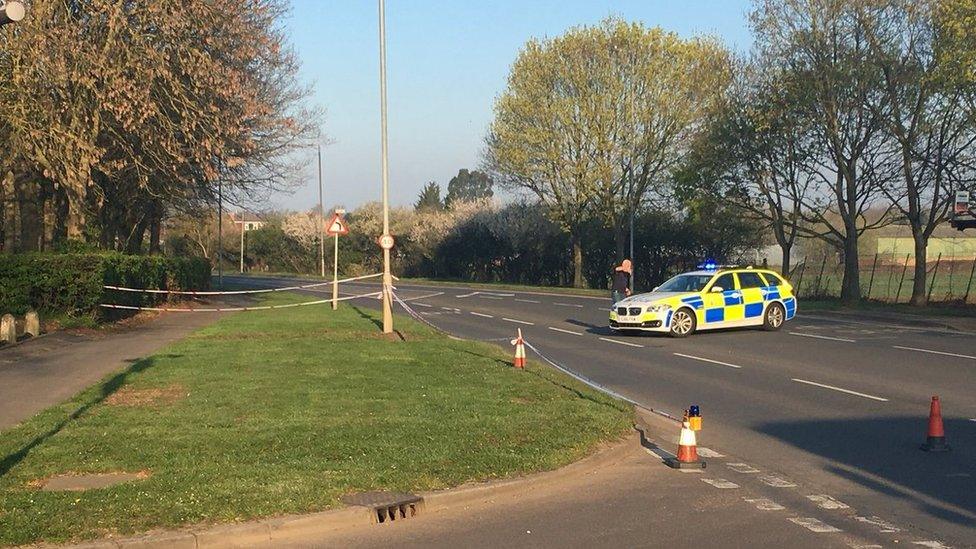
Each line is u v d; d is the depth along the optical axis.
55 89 24.23
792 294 26.03
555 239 62.84
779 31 37.62
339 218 31.42
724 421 12.12
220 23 26.88
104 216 33.19
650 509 7.86
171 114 26.55
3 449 9.17
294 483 7.91
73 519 6.86
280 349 18.69
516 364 16.17
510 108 52.53
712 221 45.16
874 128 36.56
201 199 37.59
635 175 51.59
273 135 34.81
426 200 120.00
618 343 22.36
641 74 50.09
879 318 30.22
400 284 62.62
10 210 32.72
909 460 9.74
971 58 26.69
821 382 15.49
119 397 12.48
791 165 39.91
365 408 11.68
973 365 17.45
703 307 23.91
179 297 34.53
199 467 8.46
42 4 23.33
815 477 9.03
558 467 8.95
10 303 22.75
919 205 36.81
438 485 8.14
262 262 93.00
